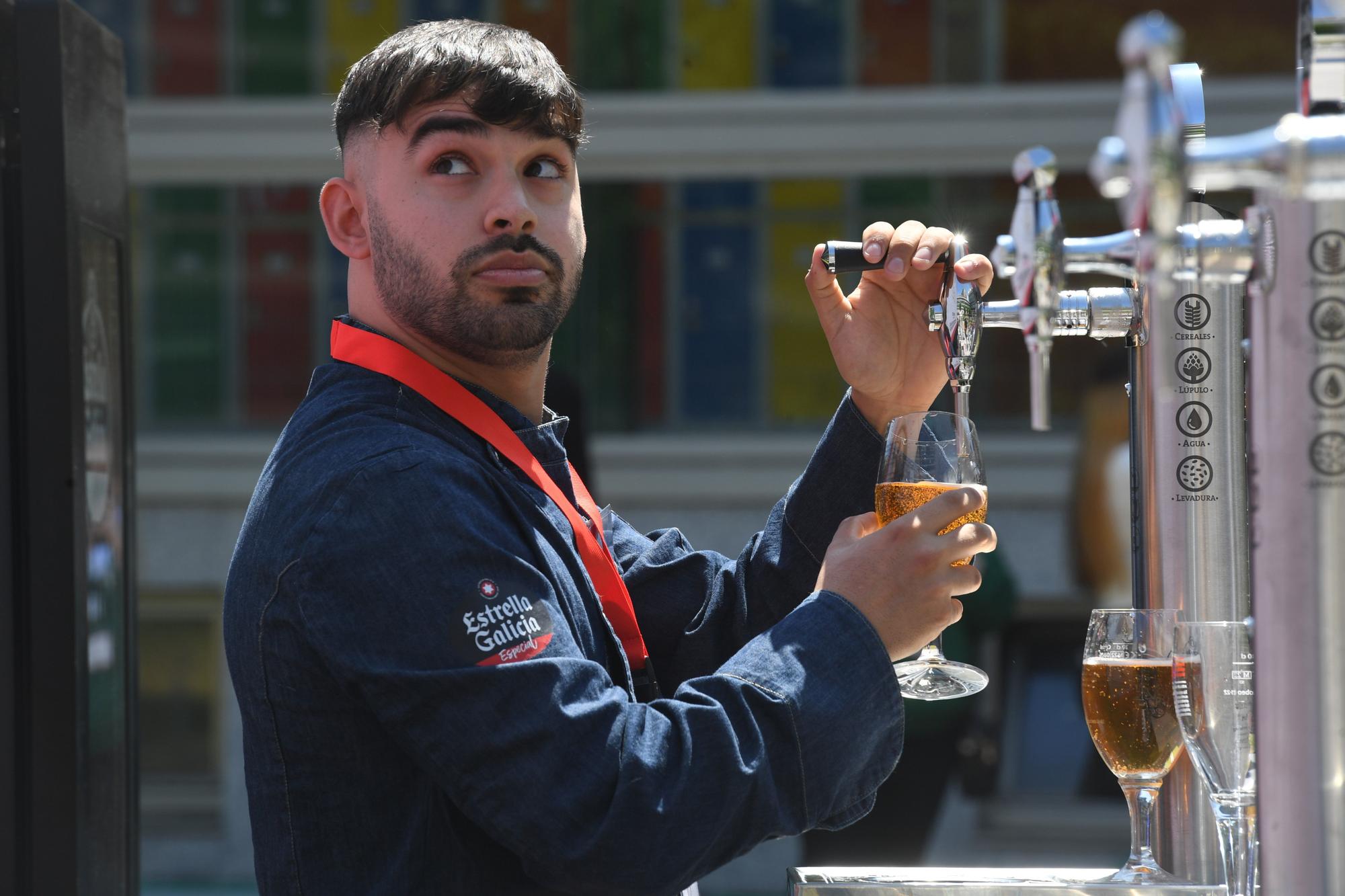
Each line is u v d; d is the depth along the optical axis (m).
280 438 2.04
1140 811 1.84
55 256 2.21
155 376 8.97
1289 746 1.25
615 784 1.69
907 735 5.45
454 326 2.07
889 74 8.66
